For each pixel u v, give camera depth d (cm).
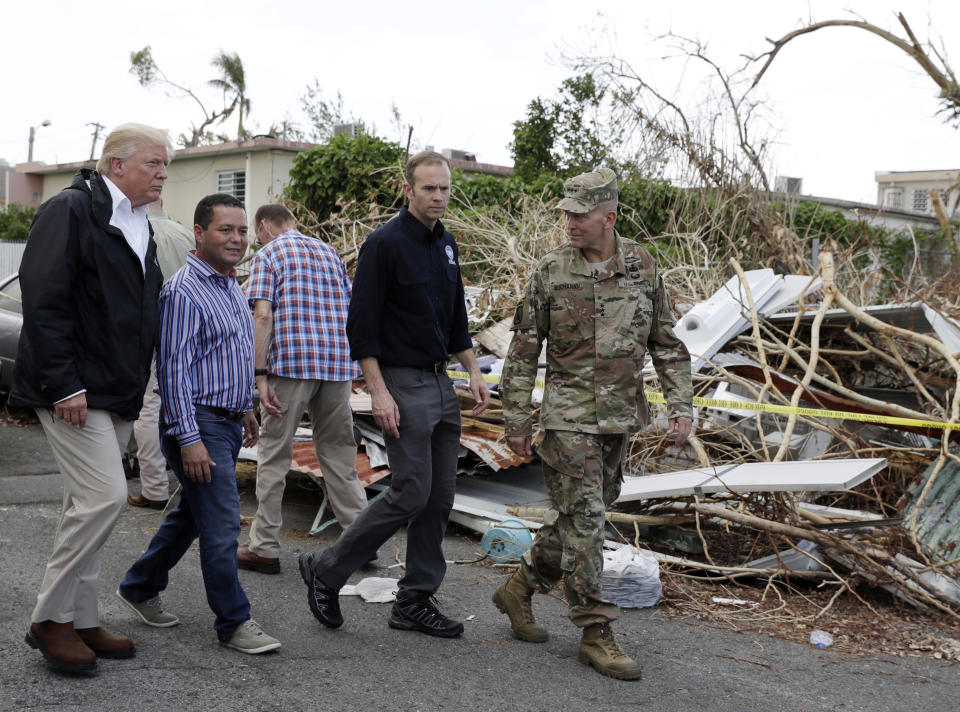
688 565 486
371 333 360
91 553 316
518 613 386
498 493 594
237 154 1959
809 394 592
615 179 356
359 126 1598
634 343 356
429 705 312
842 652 394
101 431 316
